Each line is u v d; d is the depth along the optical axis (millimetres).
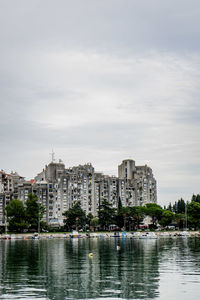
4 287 50250
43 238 195000
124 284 51344
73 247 122062
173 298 43562
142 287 49219
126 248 114500
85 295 45406
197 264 70562
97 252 100438
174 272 60719
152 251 101375
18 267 69375
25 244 143000
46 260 81062
